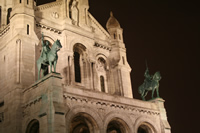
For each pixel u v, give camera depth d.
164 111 39.84
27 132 30.80
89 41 44.28
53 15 42.41
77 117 31.25
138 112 36.88
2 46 40.03
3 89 36.62
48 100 28.52
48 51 31.84
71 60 40.47
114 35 49.91
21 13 37.22
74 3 45.22
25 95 32.56
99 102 32.81
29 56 35.53
